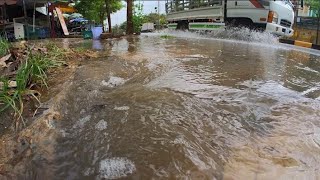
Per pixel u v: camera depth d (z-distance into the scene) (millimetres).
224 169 2002
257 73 4711
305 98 3445
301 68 5375
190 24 15258
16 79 3482
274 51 7961
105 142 2336
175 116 2824
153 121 2705
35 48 6117
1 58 4625
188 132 2506
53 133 2484
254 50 7949
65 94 3369
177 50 7512
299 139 2416
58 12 16734
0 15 14578
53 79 4039
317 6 18625
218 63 5535
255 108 3070
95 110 2971
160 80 4117
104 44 9414
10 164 2086
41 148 2268
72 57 5918
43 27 14844
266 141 2387
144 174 1942
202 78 4273
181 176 1920
